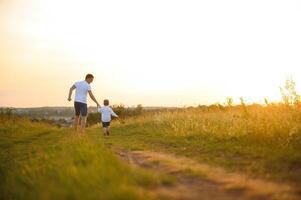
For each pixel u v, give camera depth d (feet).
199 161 23.58
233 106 57.62
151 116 71.72
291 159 22.41
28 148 35.55
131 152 29.73
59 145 32.78
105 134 57.06
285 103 41.83
